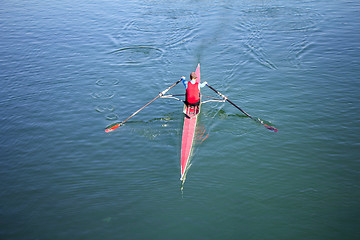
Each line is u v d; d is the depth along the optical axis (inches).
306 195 352.5
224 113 519.2
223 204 347.3
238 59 687.1
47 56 719.7
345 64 628.4
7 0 1144.2
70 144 451.8
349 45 698.8
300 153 416.8
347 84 563.2
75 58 710.5
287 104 525.7
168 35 816.3
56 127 489.4
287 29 804.0
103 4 1064.8
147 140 458.6
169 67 670.5
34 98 565.6
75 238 312.0
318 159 404.2
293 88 568.7
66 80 624.7
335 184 364.5
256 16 897.5
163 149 439.2
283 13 909.8
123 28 861.8
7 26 891.4
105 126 491.8
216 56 705.6
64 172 400.5
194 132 469.7
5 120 504.7
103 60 703.7
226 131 471.5
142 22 897.5
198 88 496.1
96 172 400.5
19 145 449.1
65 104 549.0
